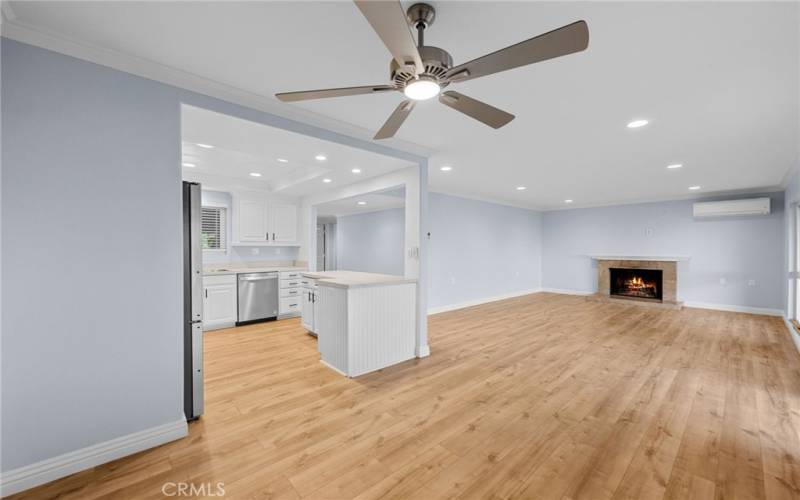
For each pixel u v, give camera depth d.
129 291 1.91
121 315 1.89
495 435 2.13
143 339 1.96
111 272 1.86
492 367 3.33
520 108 2.52
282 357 3.60
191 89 2.13
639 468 1.81
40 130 1.67
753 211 5.68
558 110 2.56
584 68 1.96
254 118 2.44
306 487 1.67
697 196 6.44
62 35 1.67
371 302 3.23
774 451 1.95
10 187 1.61
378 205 7.09
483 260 7.13
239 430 2.18
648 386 2.87
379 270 7.82
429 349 3.89
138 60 1.89
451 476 1.75
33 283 1.67
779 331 4.64
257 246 5.84
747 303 5.94
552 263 8.60
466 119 2.76
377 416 2.36
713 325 5.01
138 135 1.94
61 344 1.73
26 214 1.65
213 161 4.19
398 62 1.30
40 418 1.69
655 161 4.02
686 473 1.77
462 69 1.36
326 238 10.15
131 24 1.59
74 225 1.76
